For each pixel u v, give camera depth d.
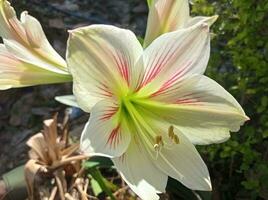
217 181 0.65
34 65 0.42
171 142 0.41
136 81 0.39
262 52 0.64
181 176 0.40
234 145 0.60
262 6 0.61
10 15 0.41
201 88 0.39
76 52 0.35
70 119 0.82
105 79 0.37
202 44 0.38
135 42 0.37
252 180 0.60
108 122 0.38
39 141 0.55
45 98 0.89
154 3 0.41
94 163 0.51
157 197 0.39
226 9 0.64
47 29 0.98
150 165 0.40
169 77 0.39
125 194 0.61
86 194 0.56
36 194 0.54
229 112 0.39
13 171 0.57
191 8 0.69
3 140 0.86
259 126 0.63
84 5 1.01
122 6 1.01
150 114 0.41
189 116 0.40
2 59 0.42
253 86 0.64
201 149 0.62
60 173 0.54
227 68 0.70
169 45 0.38
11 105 0.90
